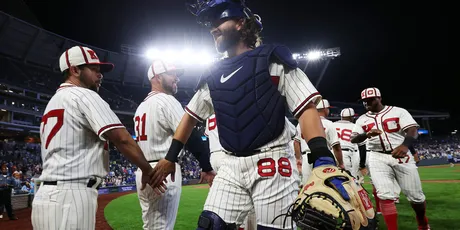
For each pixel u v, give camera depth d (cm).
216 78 202
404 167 441
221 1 196
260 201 186
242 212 199
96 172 238
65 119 231
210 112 229
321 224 138
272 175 184
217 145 312
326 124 497
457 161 3528
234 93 190
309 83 179
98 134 229
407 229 481
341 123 661
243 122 188
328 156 157
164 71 345
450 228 473
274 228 184
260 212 187
